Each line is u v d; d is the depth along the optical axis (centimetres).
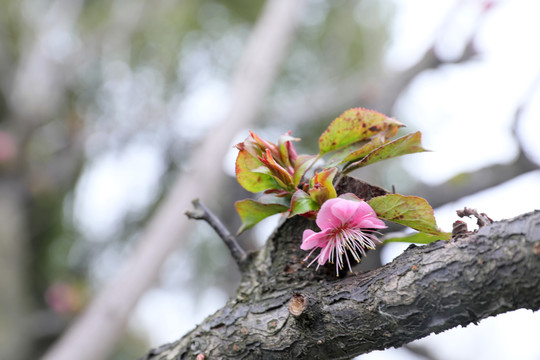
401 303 88
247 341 104
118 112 516
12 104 492
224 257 433
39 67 508
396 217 97
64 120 522
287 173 102
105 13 538
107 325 264
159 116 476
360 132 107
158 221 290
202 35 527
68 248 523
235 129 310
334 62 527
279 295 106
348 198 97
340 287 97
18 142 482
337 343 95
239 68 335
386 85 385
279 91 522
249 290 111
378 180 286
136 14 504
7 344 415
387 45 495
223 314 110
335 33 521
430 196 247
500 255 79
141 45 524
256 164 105
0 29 533
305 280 107
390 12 504
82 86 539
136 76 518
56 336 462
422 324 87
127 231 475
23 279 465
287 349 100
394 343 92
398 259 93
